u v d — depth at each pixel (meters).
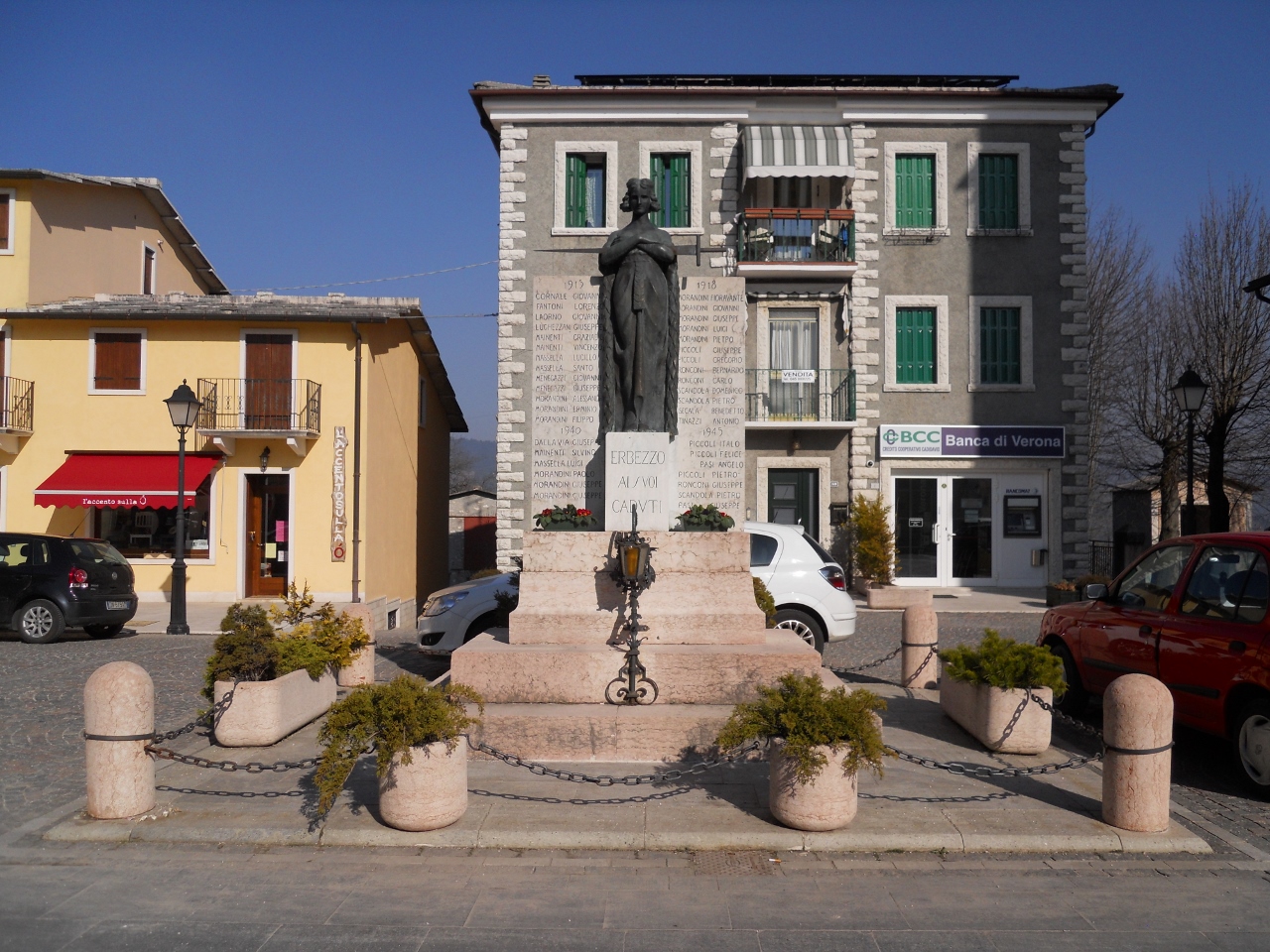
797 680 6.46
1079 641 9.37
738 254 22.84
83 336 21.44
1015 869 5.71
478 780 7.00
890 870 5.67
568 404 9.40
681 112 22.91
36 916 4.96
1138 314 30.27
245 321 21.30
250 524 21.42
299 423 21.16
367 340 21.61
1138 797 6.15
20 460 21.33
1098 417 30.73
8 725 9.15
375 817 6.31
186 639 16.12
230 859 5.78
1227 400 23.25
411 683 6.28
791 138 22.41
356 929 4.83
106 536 21.56
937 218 23.03
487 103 22.97
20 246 22.59
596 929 4.84
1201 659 7.68
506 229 22.86
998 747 7.91
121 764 6.30
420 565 26.36
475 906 5.11
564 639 8.30
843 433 22.95
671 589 8.44
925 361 23.17
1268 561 7.43
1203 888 5.46
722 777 7.12
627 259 9.28
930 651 10.76
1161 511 26.73
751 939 4.74
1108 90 22.62
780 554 12.53
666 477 8.88
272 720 8.12
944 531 22.91
